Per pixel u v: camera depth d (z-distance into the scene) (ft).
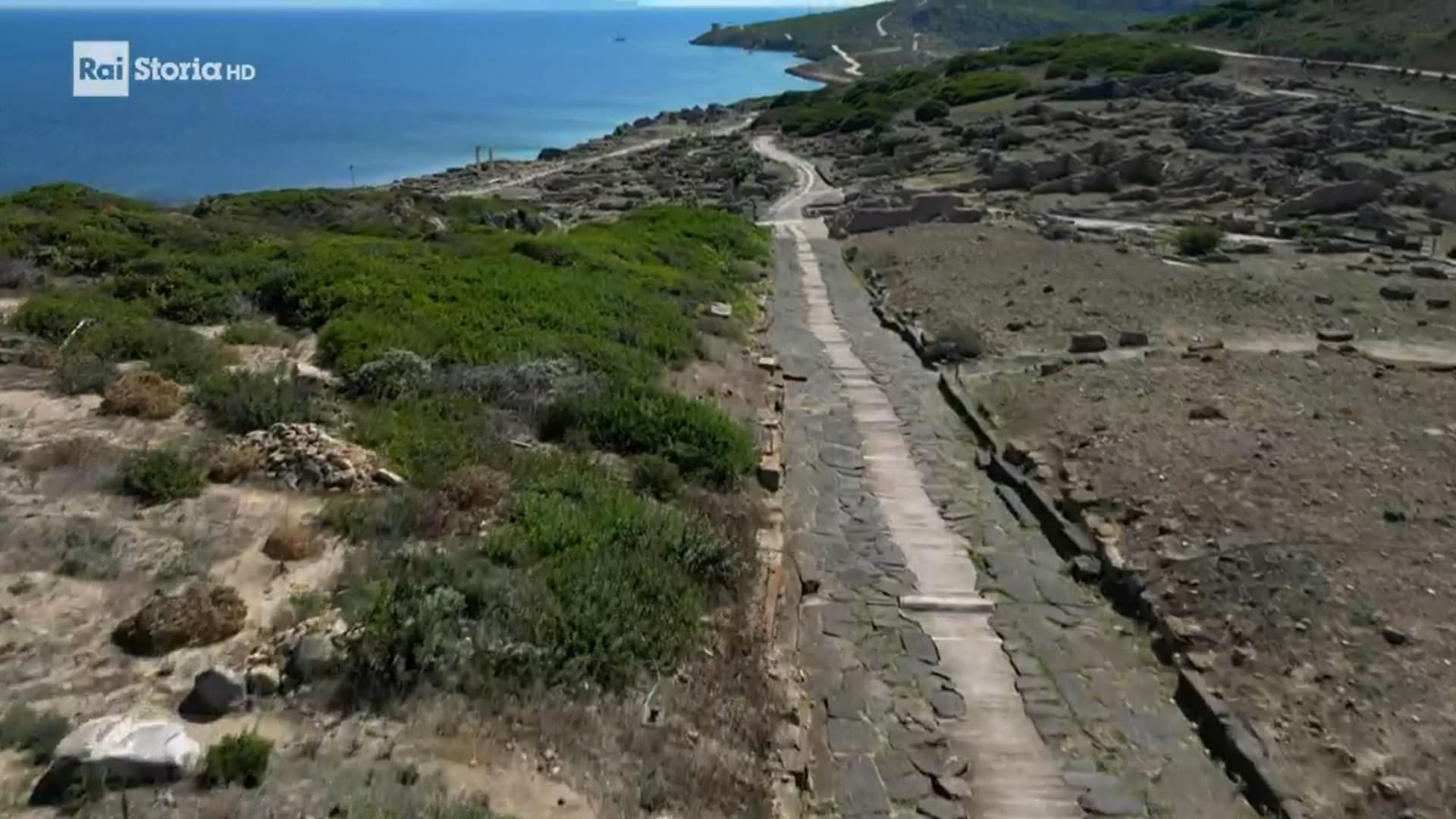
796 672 48.21
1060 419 78.02
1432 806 37.47
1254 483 63.16
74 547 45.37
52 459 54.44
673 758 37.83
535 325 89.51
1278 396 81.66
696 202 226.79
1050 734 44.34
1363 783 39.17
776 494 68.33
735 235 169.07
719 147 333.42
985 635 52.11
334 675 38.17
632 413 70.44
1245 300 120.06
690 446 68.08
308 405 65.41
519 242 126.62
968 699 46.70
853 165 280.10
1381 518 58.34
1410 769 39.34
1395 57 298.56
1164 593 53.26
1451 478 64.03
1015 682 47.98
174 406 64.80
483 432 65.82
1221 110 256.11
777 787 39.01
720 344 100.83
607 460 65.72
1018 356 99.55
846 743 43.42
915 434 81.20
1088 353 98.78
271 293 93.61
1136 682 48.14
